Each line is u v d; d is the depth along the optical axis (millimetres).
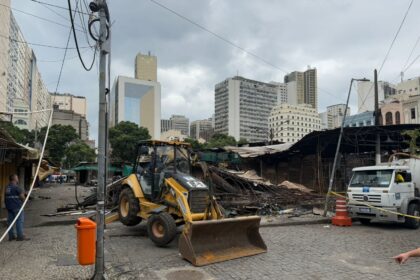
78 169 47938
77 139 72562
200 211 9672
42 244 9648
